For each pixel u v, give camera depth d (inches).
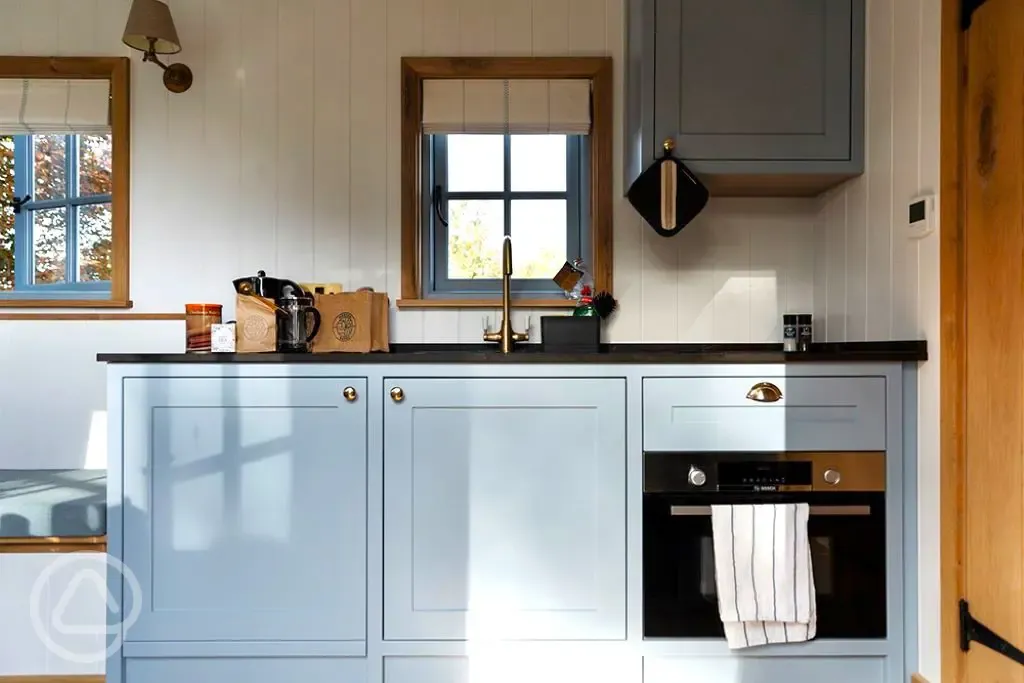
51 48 94.3
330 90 94.7
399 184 94.7
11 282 100.7
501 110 94.0
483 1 94.2
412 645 70.5
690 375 70.4
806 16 80.8
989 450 60.7
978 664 62.2
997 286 59.6
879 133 77.4
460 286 99.5
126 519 70.3
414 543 70.7
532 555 70.6
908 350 70.2
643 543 70.3
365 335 82.5
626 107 91.4
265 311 79.4
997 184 59.4
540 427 70.7
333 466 70.7
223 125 94.6
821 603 69.9
